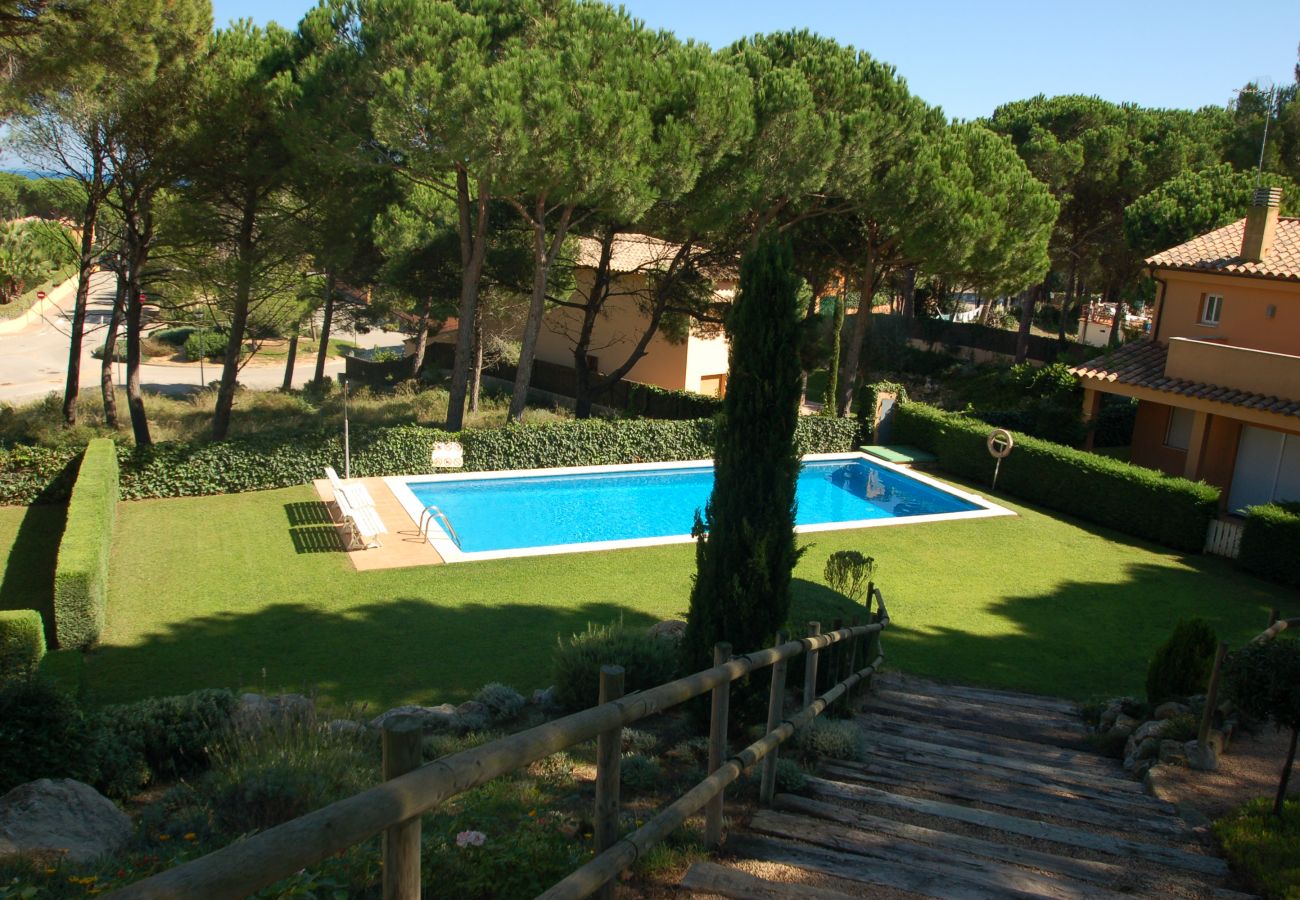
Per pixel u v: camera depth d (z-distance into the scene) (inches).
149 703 293.9
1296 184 1186.6
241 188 760.3
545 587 534.0
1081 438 877.8
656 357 1223.5
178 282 812.6
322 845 65.9
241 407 1114.1
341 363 1763.0
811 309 1081.4
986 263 903.1
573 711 345.4
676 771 260.2
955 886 167.5
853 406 1142.3
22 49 553.0
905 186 829.2
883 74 824.9
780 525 305.7
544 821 193.5
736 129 719.1
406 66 631.8
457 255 904.9
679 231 868.0
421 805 77.0
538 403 1232.2
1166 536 677.9
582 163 652.7
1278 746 297.4
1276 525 606.2
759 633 307.9
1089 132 1298.0
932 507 790.5
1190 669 346.9
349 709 336.5
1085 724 369.1
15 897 146.6
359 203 791.7
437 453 765.3
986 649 479.2
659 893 155.1
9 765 235.0
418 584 528.1
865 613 409.7
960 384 1369.3
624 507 776.3
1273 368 713.6
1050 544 671.1
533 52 647.1
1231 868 196.2
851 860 177.6
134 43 586.6
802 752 274.2
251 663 417.4
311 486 713.6
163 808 230.7
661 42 768.9
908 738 314.5
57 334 1800.0
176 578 522.9
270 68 708.7
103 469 592.4
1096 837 207.0
